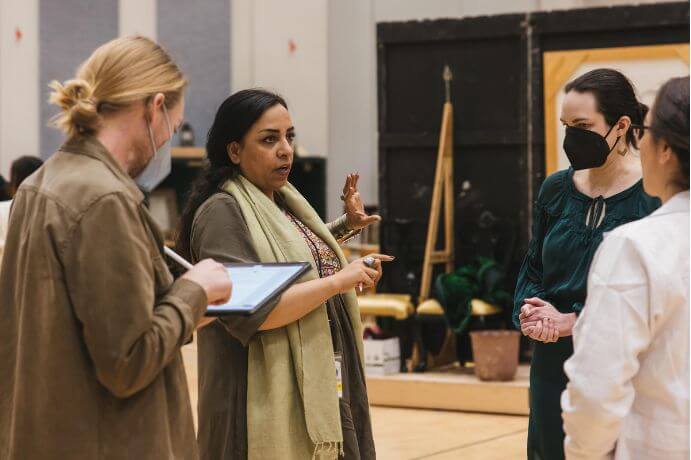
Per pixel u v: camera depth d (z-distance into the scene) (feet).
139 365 5.42
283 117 8.21
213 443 7.89
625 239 5.29
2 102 27.86
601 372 5.15
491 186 18.76
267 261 7.82
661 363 5.26
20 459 5.63
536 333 7.93
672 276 5.17
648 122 5.46
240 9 27.94
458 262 18.98
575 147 8.14
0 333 5.96
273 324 7.62
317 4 27.45
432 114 19.12
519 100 18.56
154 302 5.80
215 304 6.09
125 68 5.83
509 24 18.51
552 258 8.38
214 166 8.34
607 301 5.23
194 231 8.00
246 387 7.86
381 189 19.45
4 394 5.95
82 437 5.54
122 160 5.92
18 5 27.89
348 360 8.38
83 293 5.44
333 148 27.50
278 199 8.68
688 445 5.21
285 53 27.63
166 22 28.25
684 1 17.38
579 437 5.28
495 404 16.90
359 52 27.37
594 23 17.92
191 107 28.12
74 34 28.07
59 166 5.80
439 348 19.03
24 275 5.71
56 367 5.52
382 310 18.10
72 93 5.80
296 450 7.77
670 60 17.60
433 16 26.76
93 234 5.48
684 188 5.40
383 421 16.38
